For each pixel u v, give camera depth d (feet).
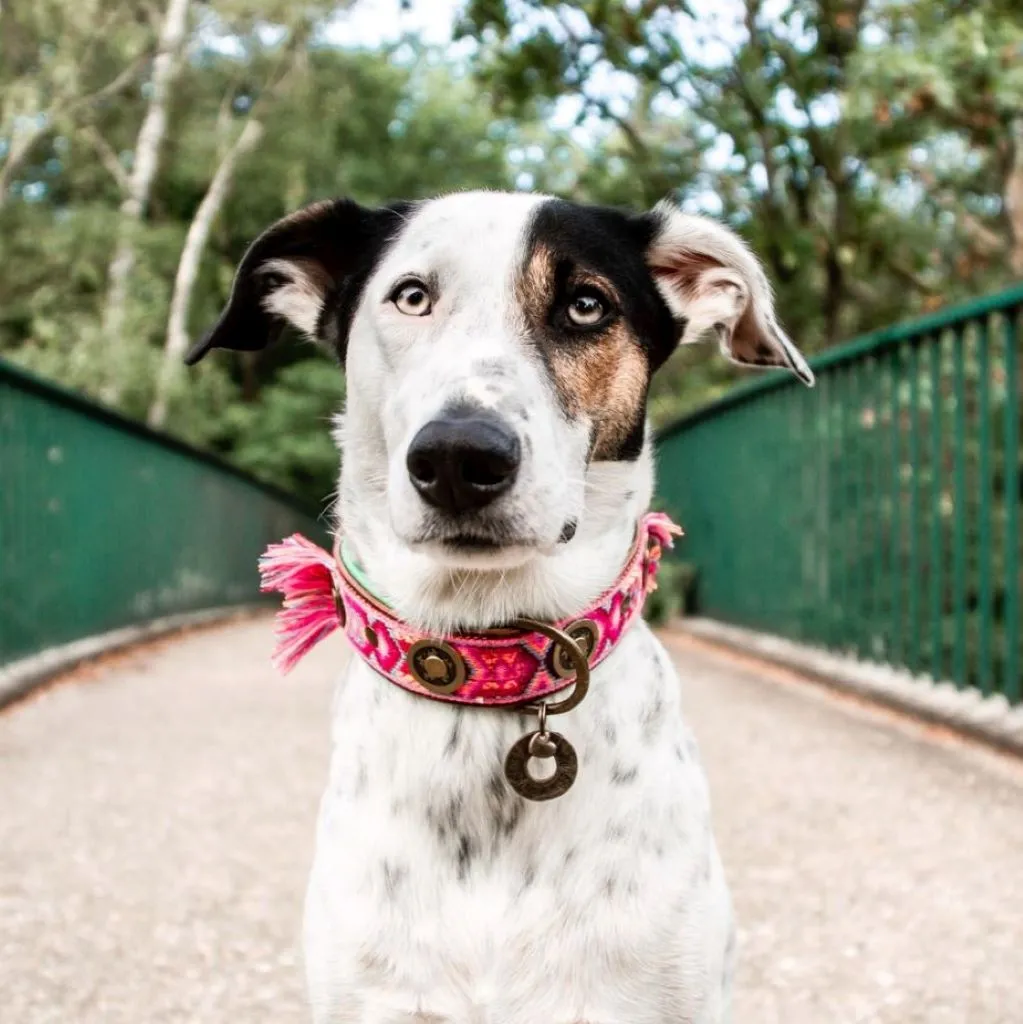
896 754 4.30
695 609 8.61
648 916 1.78
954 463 4.81
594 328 1.99
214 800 3.84
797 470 6.62
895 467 5.39
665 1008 1.79
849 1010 2.40
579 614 1.90
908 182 9.63
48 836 3.44
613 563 1.96
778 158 8.86
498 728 1.83
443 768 1.82
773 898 2.95
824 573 6.21
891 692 5.10
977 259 9.00
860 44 7.57
